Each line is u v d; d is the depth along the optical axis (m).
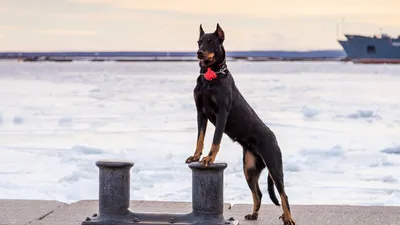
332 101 38.97
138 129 23.44
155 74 105.06
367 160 16.05
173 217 7.15
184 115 29.09
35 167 14.79
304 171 14.52
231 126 7.45
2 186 12.45
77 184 12.68
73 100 40.00
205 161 7.07
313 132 22.59
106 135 21.72
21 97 43.16
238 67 180.50
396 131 23.02
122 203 7.21
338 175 14.03
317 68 158.88
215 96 7.24
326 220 7.94
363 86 59.47
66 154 16.80
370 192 12.31
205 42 7.27
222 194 7.18
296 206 8.72
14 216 8.04
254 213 7.94
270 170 7.52
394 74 99.50
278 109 32.44
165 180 13.25
